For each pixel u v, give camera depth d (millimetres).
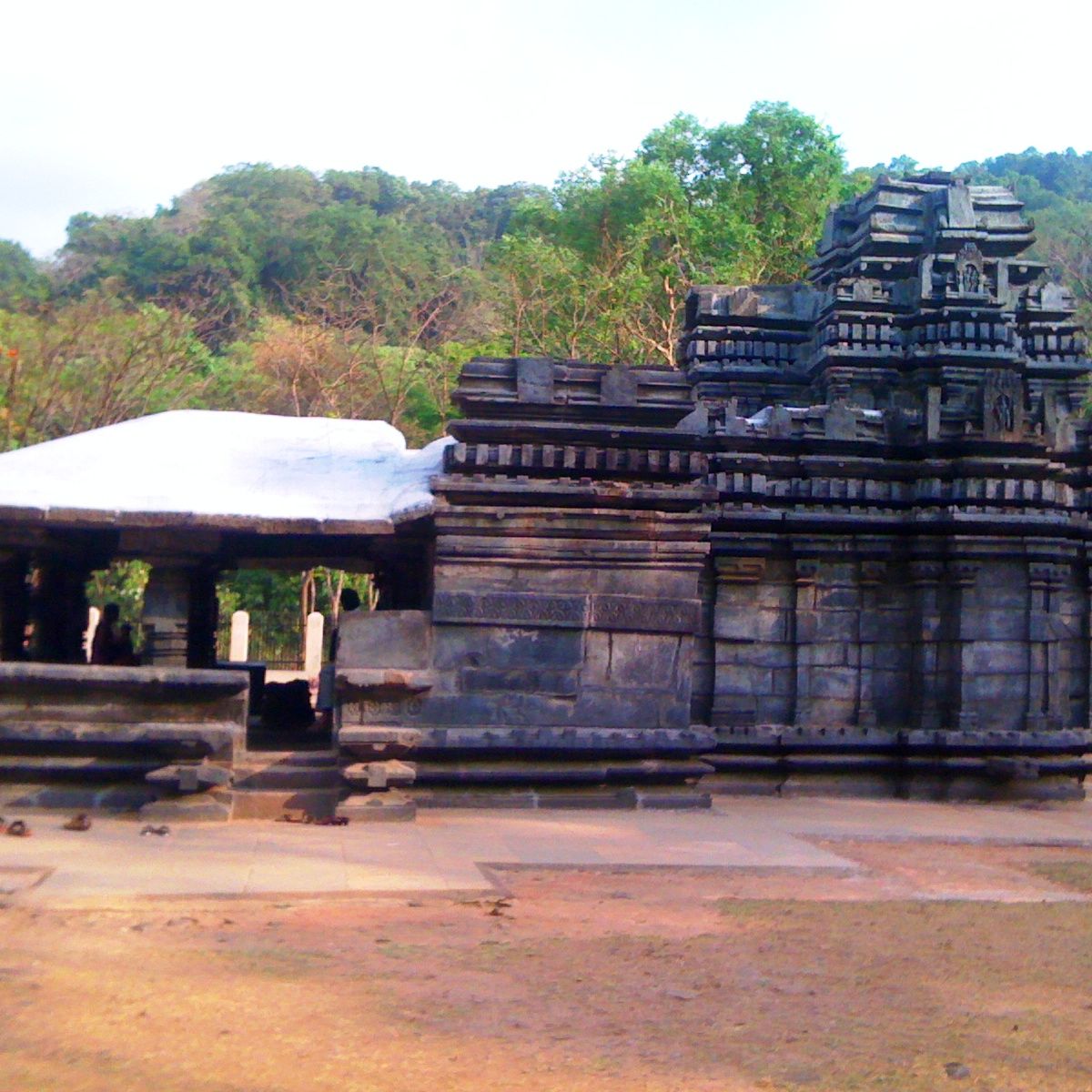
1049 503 16844
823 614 17094
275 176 87188
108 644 16984
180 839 11602
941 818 14828
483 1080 5871
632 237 43375
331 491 14578
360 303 62062
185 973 7348
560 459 14023
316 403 46188
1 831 11695
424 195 97875
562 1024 6723
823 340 19281
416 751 13375
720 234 43906
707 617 17031
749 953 8281
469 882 9977
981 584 16750
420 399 48062
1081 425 18484
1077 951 8547
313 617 35219
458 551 13852
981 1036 6750
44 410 36156
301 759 13523
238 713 13453
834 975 7828
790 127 48594
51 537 14828
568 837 12234
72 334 38312
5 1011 6527
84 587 18156
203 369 47219
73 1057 5949
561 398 14203
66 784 13164
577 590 14070
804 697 16938
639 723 14086
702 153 49312
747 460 16922
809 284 21922
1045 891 10641
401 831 12344
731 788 16625
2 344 37188
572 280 42281
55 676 13031
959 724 16547
